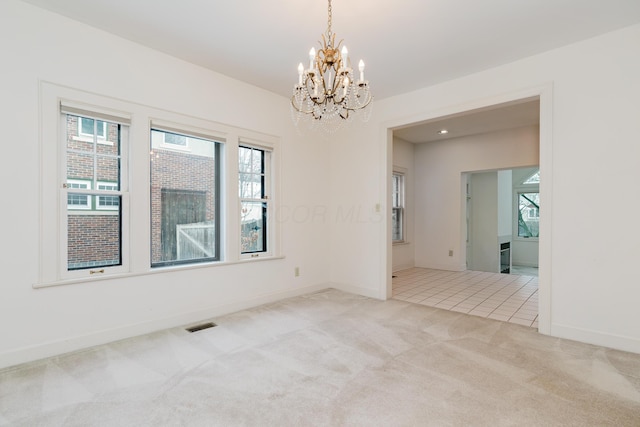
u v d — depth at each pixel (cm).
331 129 479
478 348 265
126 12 244
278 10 239
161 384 207
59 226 251
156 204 313
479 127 546
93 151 273
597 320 274
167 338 284
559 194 292
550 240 296
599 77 273
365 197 441
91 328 265
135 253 290
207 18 250
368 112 437
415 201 683
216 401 189
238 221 370
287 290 422
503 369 229
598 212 274
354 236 453
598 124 273
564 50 289
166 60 309
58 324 249
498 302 407
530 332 303
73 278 259
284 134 420
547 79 298
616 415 176
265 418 174
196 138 341
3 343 228
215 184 359
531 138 538
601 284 273
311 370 227
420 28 261
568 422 171
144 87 295
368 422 171
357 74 345
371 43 284
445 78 357
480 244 789
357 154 450
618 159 265
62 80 251
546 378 216
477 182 791
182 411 179
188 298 325
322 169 472
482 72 339
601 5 231
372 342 276
